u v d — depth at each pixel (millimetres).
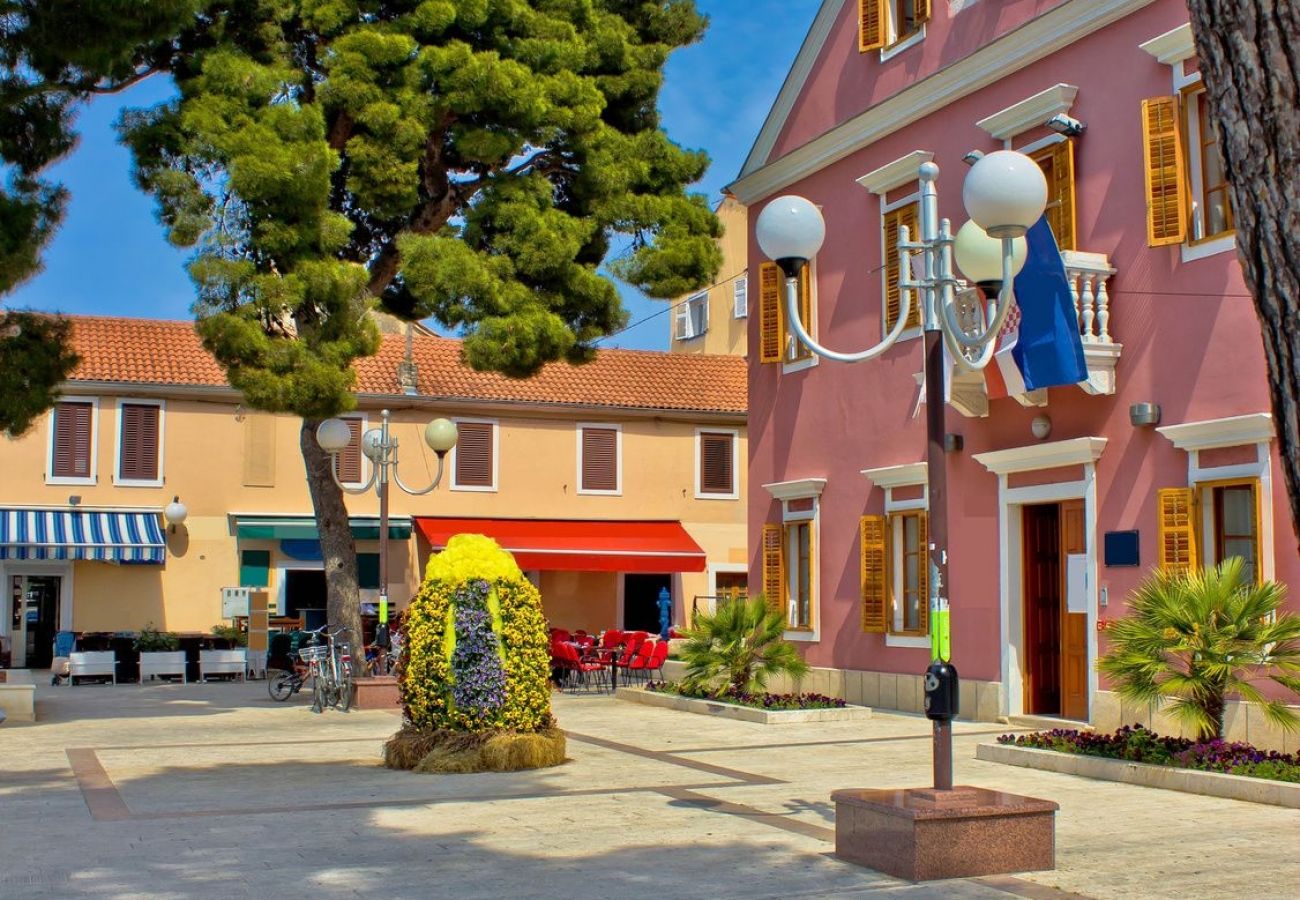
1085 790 11469
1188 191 14336
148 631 28422
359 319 19750
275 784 12109
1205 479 13859
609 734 16234
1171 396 14414
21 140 17328
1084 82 15844
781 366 22031
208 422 31156
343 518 22578
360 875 8203
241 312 18719
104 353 31016
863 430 19781
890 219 19266
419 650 13227
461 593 13250
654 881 7996
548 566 31672
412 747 13094
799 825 9844
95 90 18188
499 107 20500
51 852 8938
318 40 20812
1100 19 15516
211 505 30984
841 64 20531
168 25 16469
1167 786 11492
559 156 22422
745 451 35344
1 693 18359
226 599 30500
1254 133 4062
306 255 19188
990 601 17047
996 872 8172
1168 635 11984
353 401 19344
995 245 8734
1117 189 15297
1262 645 11586
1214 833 9500
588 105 21500
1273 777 10875
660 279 22125
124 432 30531
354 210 22047
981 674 17156
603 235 22719
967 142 17750
